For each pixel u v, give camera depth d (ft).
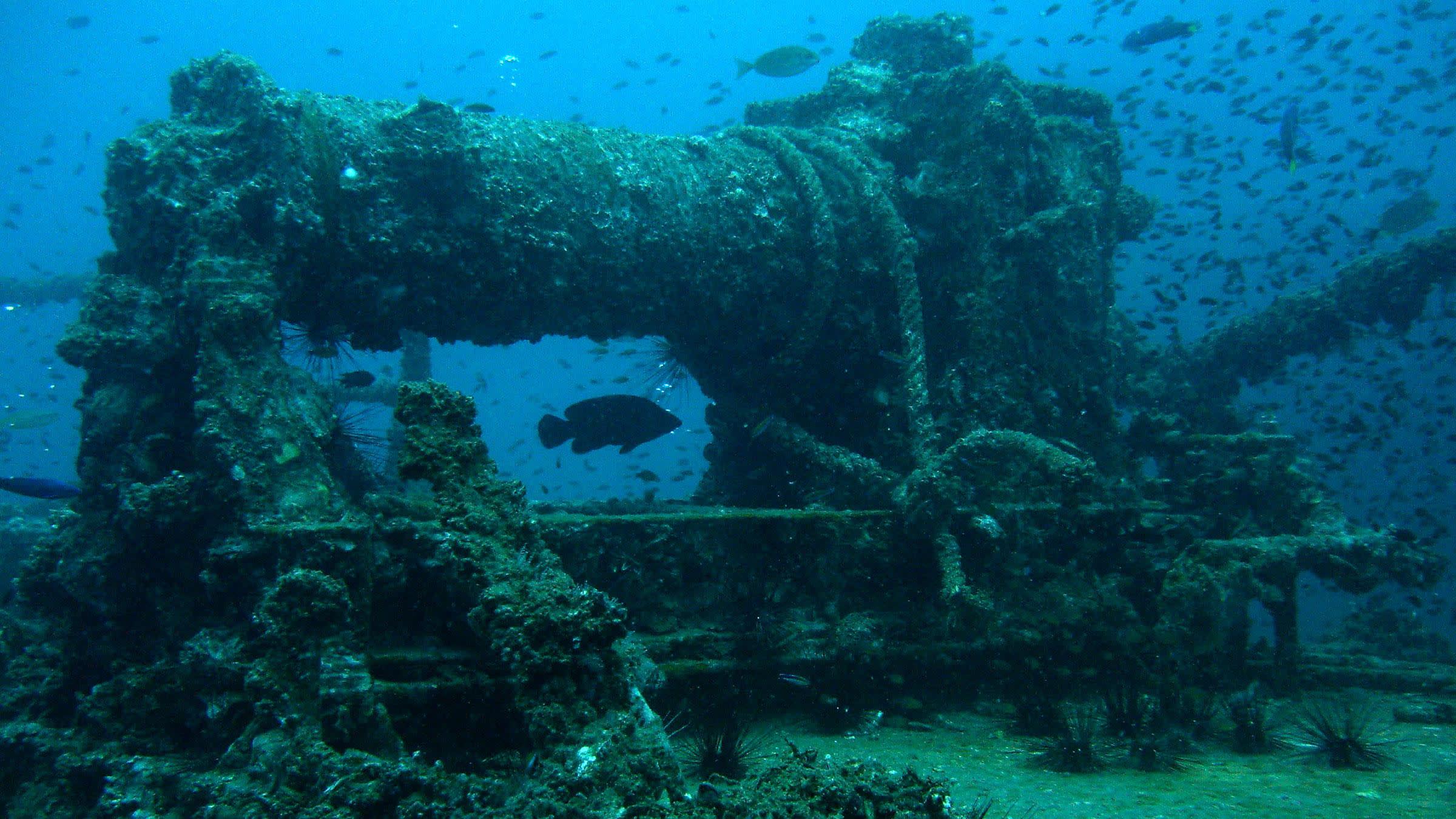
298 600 11.64
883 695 20.08
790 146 25.67
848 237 25.32
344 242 19.22
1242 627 23.91
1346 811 12.85
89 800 13.25
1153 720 18.47
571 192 21.80
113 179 18.92
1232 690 23.17
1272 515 25.21
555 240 21.31
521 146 21.72
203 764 12.26
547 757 9.05
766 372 27.50
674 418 26.45
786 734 18.10
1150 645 21.31
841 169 26.08
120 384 17.43
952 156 27.12
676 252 23.17
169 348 17.13
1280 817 12.57
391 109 20.85
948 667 20.45
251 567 13.75
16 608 20.29
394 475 30.83
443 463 12.80
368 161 19.51
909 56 31.14
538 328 23.26
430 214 20.07
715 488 30.48
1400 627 36.01
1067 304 25.71
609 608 10.19
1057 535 22.63
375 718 10.95
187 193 17.88
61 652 16.28
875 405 26.68
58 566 16.60
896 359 24.12
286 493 14.90
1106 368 26.27
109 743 13.60
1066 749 15.97
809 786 7.61
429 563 13.97
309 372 17.56
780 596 20.20
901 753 16.76
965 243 26.27
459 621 13.97
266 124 18.54
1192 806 13.10
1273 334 34.99
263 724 10.98
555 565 11.90
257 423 15.39
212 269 16.75
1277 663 23.98
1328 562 22.38
